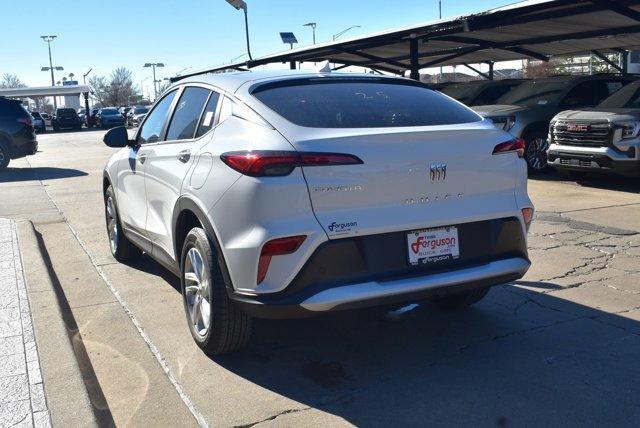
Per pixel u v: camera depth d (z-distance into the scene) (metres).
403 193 3.61
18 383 3.55
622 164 9.85
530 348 4.15
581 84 12.59
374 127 3.74
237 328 3.86
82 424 3.13
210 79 4.60
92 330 4.60
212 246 3.83
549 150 10.99
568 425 3.20
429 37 14.66
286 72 4.49
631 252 6.38
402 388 3.66
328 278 3.44
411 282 3.55
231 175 3.62
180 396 3.60
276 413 3.40
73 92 49.75
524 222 4.03
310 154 3.42
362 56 19.67
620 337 4.29
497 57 20.94
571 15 11.91
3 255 6.31
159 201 4.77
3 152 15.56
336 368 3.94
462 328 4.53
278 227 3.40
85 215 9.12
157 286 5.63
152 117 5.49
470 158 3.79
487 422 3.25
